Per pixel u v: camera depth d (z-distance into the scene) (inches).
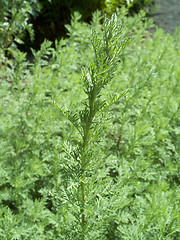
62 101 115.7
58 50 141.1
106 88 128.6
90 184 68.5
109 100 53.6
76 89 135.1
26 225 80.6
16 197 97.5
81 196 72.0
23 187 100.1
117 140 133.1
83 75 53.5
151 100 135.5
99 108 55.1
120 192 78.6
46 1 161.0
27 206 94.8
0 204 97.8
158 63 173.9
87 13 211.8
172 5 379.2
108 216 72.6
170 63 173.0
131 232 80.4
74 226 76.7
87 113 56.5
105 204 72.1
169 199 90.0
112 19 49.0
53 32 161.0
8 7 161.3
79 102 116.6
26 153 121.3
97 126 59.5
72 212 80.4
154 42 207.6
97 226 74.1
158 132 119.3
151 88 141.4
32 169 98.2
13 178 103.5
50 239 90.3
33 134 112.7
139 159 96.9
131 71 154.6
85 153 60.9
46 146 118.1
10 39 163.3
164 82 155.6
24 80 157.8
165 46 181.8
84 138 58.7
